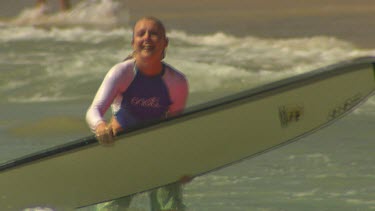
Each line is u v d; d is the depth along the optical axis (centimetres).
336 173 2111
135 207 1780
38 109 3209
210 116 1596
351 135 2558
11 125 2872
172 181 1623
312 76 1614
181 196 1667
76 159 1587
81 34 6166
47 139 2639
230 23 7712
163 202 1653
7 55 4722
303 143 2469
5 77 3881
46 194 1609
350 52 5203
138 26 1559
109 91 1552
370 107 3003
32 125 2841
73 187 1605
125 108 1592
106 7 8925
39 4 9306
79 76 3894
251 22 7744
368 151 2345
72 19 8706
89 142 1573
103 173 1595
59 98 3484
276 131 1636
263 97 1611
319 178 2064
